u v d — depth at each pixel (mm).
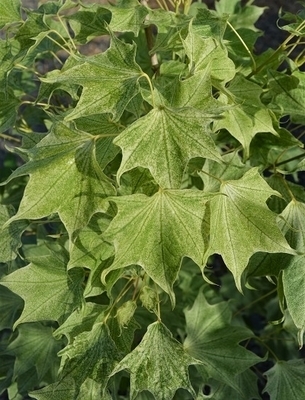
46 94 351
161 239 271
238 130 333
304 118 376
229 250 289
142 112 361
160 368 296
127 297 420
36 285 336
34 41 353
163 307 439
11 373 504
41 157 278
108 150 303
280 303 334
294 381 401
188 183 395
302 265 317
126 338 317
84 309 328
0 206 355
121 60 267
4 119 377
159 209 266
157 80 352
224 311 408
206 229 272
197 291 512
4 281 334
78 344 311
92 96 262
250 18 503
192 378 460
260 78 377
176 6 375
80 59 267
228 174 340
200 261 272
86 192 277
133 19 333
